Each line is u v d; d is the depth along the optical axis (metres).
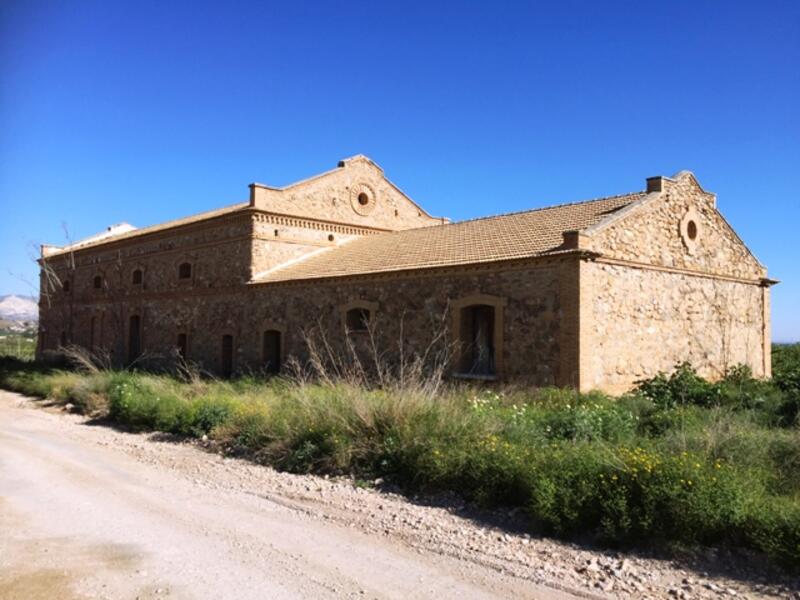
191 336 29.80
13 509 8.49
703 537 6.80
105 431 16.16
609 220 17.22
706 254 21.05
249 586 5.88
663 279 19.03
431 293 19.19
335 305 22.36
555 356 16.14
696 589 5.88
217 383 21.55
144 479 10.55
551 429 11.16
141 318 33.62
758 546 6.50
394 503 8.99
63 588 5.81
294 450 11.64
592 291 16.28
